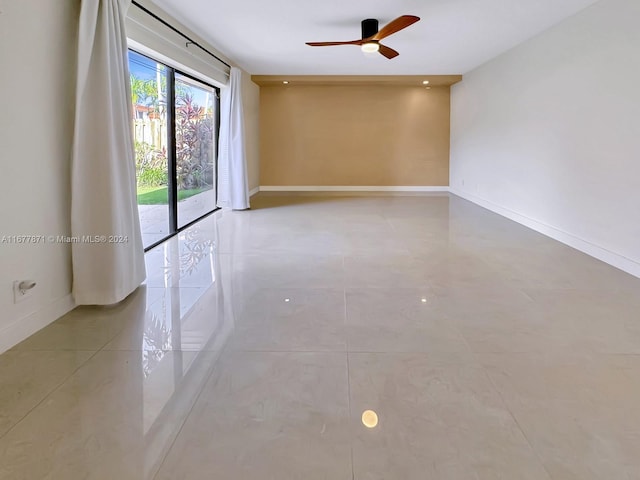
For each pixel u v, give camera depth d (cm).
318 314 280
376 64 720
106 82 274
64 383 197
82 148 269
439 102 918
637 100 358
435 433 164
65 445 156
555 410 178
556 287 331
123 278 294
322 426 168
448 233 528
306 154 933
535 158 541
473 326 261
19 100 231
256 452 154
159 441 159
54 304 265
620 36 378
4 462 147
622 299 305
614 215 389
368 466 147
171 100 492
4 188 223
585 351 229
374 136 926
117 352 227
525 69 566
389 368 212
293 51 616
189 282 343
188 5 412
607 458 151
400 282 344
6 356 221
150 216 461
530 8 430
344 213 670
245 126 788
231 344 237
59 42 260
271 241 485
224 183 689
